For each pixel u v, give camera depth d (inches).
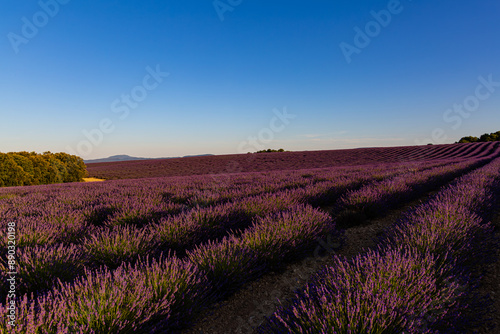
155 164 1953.7
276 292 109.3
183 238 151.2
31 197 325.4
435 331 64.6
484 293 93.9
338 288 79.3
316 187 301.4
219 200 262.7
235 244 125.3
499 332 74.0
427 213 158.1
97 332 71.5
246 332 85.4
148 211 204.2
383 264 88.9
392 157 1473.9
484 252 117.9
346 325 66.9
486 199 200.7
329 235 160.2
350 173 512.7
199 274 103.5
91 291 82.5
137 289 84.0
